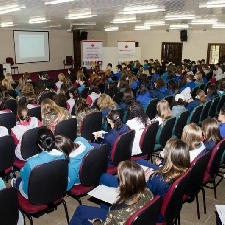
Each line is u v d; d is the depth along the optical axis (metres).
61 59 17.73
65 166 2.23
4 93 5.52
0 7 6.58
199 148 2.59
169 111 3.88
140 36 17.44
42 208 2.27
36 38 15.91
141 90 5.78
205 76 9.71
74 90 5.31
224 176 3.23
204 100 5.14
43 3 6.05
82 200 3.09
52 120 3.73
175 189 1.87
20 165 3.12
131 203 1.59
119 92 6.28
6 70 14.04
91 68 14.39
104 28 15.21
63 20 10.30
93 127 4.10
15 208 1.83
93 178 2.56
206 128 2.87
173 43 16.27
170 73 9.25
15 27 14.25
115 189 2.25
